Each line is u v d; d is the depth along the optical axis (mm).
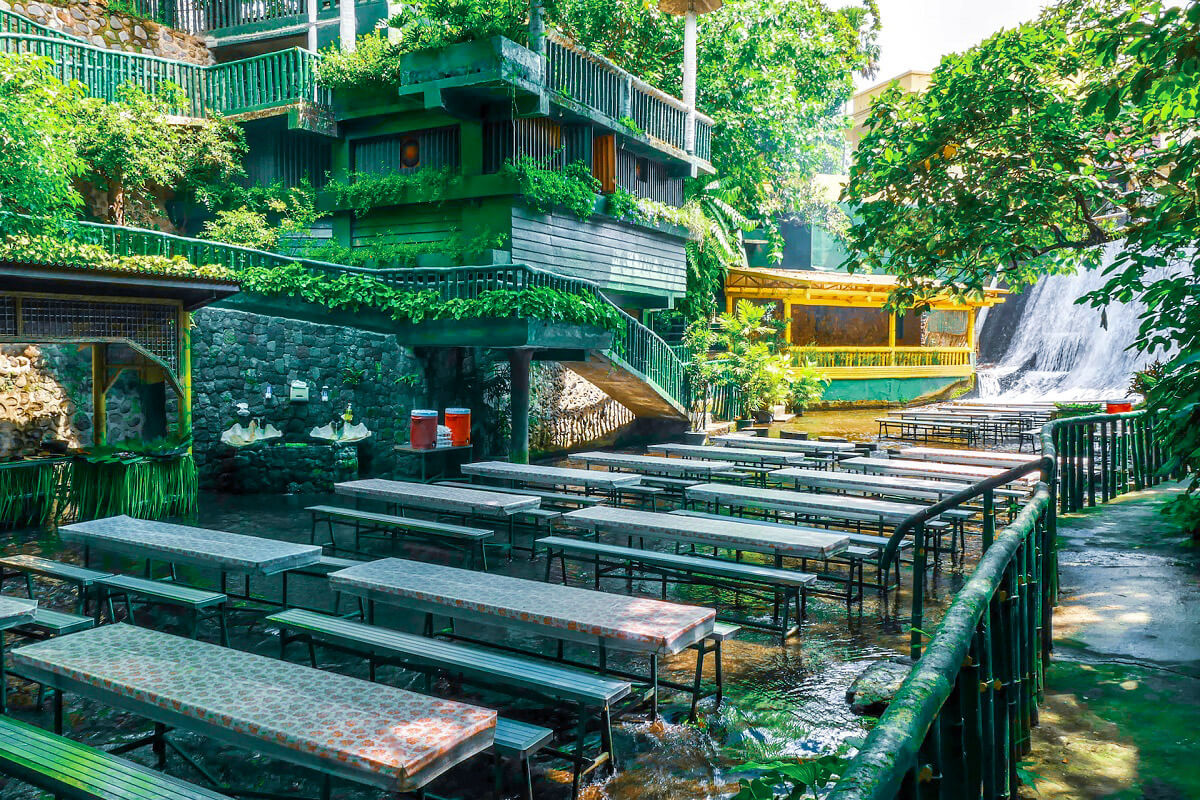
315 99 16312
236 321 13406
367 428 13562
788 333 27438
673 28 23844
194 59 20453
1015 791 2998
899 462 10984
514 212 14844
